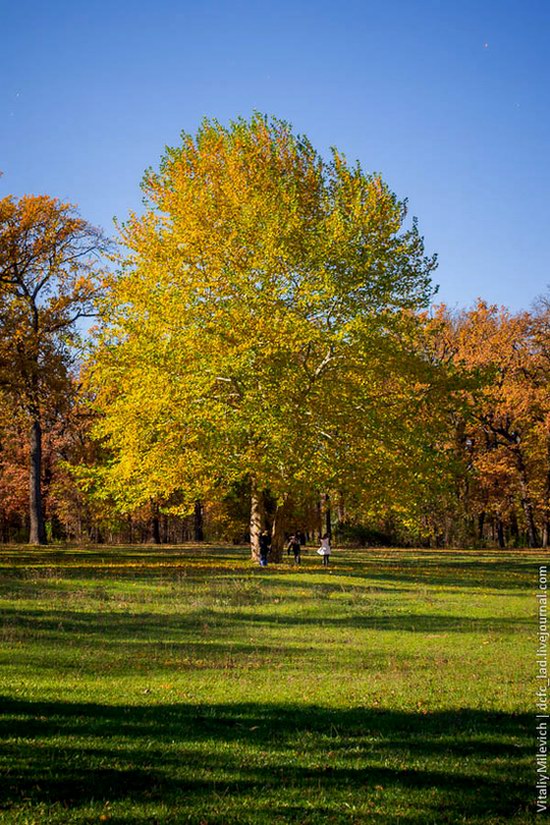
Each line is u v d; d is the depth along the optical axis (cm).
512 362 4859
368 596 1931
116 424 2527
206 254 2555
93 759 682
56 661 1113
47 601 1719
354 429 2523
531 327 4872
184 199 2566
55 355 3281
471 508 5112
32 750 701
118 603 1720
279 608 1705
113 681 1004
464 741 762
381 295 2555
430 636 1391
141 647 1234
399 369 2581
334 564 2984
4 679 994
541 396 4769
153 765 673
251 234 2509
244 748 729
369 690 982
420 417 2722
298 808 580
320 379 2506
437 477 2575
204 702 905
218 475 2495
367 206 2620
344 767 680
